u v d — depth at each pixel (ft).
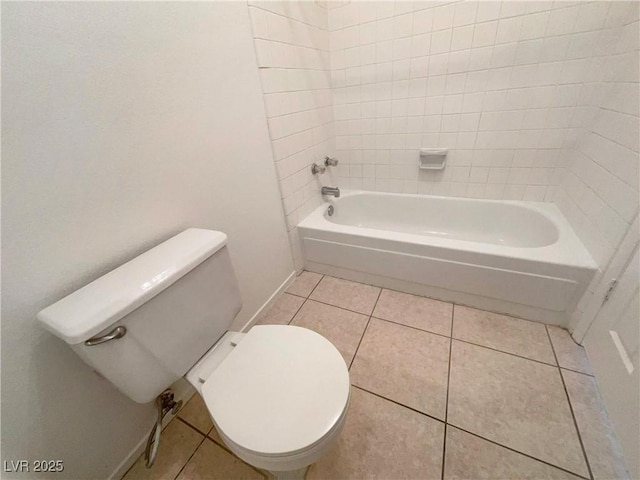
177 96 2.94
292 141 5.12
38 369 2.23
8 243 1.94
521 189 5.62
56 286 2.24
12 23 1.78
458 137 5.66
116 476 3.01
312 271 6.30
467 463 2.96
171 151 2.97
